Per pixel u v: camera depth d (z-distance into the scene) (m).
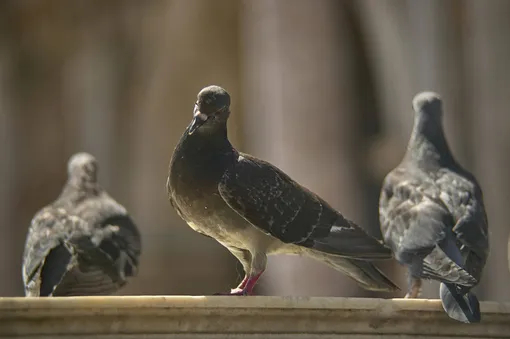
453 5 16.22
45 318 6.38
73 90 21.09
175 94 21.30
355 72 16.95
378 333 6.91
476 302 7.09
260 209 7.62
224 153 7.68
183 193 7.66
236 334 6.68
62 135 21.02
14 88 20.80
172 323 6.57
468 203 8.53
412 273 8.07
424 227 8.29
